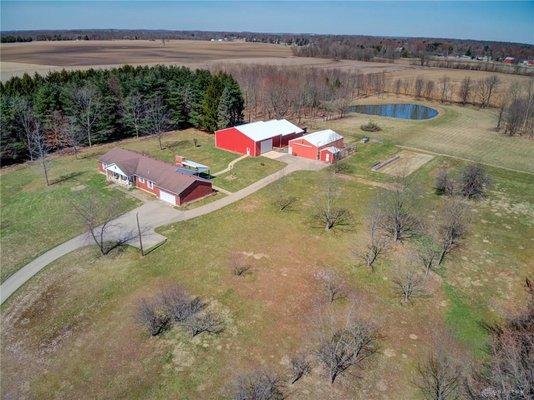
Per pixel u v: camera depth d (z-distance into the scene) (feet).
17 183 177.37
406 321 95.25
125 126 242.99
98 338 92.17
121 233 134.82
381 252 122.31
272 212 147.54
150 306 100.22
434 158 207.72
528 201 157.58
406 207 150.00
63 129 219.20
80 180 178.60
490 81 362.33
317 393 77.66
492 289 106.83
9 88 237.04
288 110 321.52
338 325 93.56
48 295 107.34
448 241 122.72
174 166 168.76
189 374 82.17
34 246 131.34
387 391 78.02
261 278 110.52
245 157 207.41
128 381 81.30
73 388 80.69
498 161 204.74
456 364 82.74
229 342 89.71
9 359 88.48
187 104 260.83
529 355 71.41
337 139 213.46
